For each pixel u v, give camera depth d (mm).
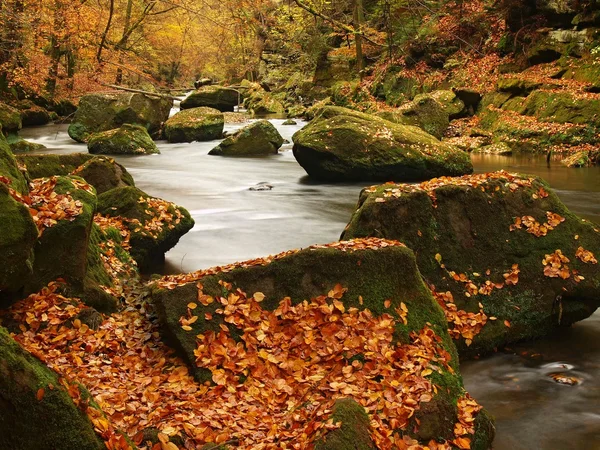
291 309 5195
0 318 5238
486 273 6566
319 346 4980
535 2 24625
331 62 36281
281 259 5383
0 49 24016
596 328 6754
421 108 23344
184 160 19953
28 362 3186
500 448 4590
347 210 12438
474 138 21938
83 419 3234
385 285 5312
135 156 20984
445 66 27594
